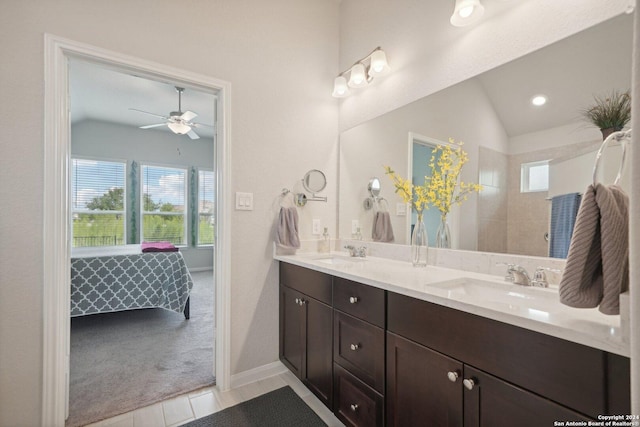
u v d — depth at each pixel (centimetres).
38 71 142
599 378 70
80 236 497
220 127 194
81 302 279
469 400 96
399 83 193
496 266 141
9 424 138
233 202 195
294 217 212
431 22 173
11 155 137
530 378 81
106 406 170
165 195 575
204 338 267
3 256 136
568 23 119
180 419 161
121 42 161
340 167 241
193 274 565
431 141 173
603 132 109
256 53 206
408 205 188
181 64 179
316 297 174
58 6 147
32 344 142
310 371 178
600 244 75
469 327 96
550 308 108
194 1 184
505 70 139
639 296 56
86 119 496
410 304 117
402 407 120
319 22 237
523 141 133
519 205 134
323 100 237
